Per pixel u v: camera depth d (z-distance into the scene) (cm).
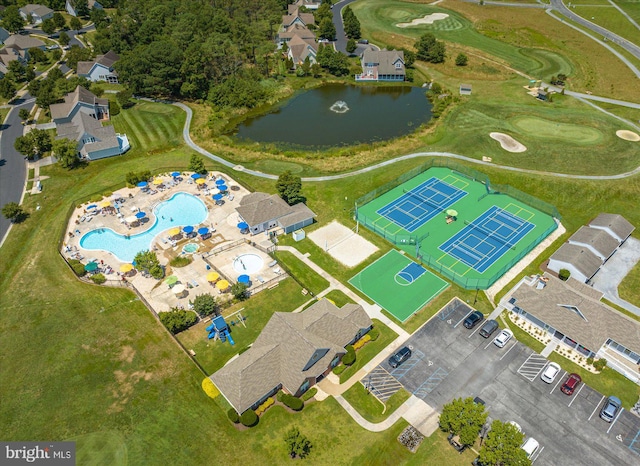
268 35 17800
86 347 6225
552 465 4953
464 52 16512
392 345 6284
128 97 13138
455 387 5747
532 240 8112
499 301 6950
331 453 5059
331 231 8369
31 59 16038
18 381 5809
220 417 5409
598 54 16000
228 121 12481
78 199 9125
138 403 5547
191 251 7775
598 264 7325
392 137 11481
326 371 5869
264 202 8356
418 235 8212
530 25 18838
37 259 7706
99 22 18525
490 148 10694
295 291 7112
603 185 9219
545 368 5959
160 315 6400
